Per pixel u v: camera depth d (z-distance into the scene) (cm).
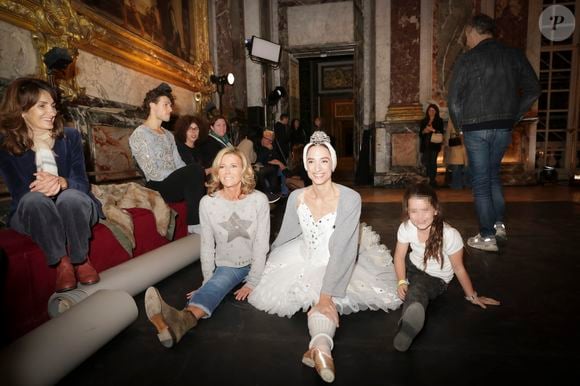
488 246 292
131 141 320
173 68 517
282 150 739
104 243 225
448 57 789
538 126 878
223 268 205
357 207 173
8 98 196
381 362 144
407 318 146
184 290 232
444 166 804
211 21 701
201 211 202
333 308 159
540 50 840
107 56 382
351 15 881
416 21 794
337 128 1622
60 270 182
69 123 329
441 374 136
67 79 326
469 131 295
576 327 168
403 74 811
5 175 202
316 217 187
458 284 225
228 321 183
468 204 534
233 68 756
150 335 173
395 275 207
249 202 205
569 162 869
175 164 352
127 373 143
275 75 923
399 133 818
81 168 225
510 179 798
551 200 562
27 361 125
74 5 330
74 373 144
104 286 193
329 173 172
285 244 211
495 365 140
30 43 290
